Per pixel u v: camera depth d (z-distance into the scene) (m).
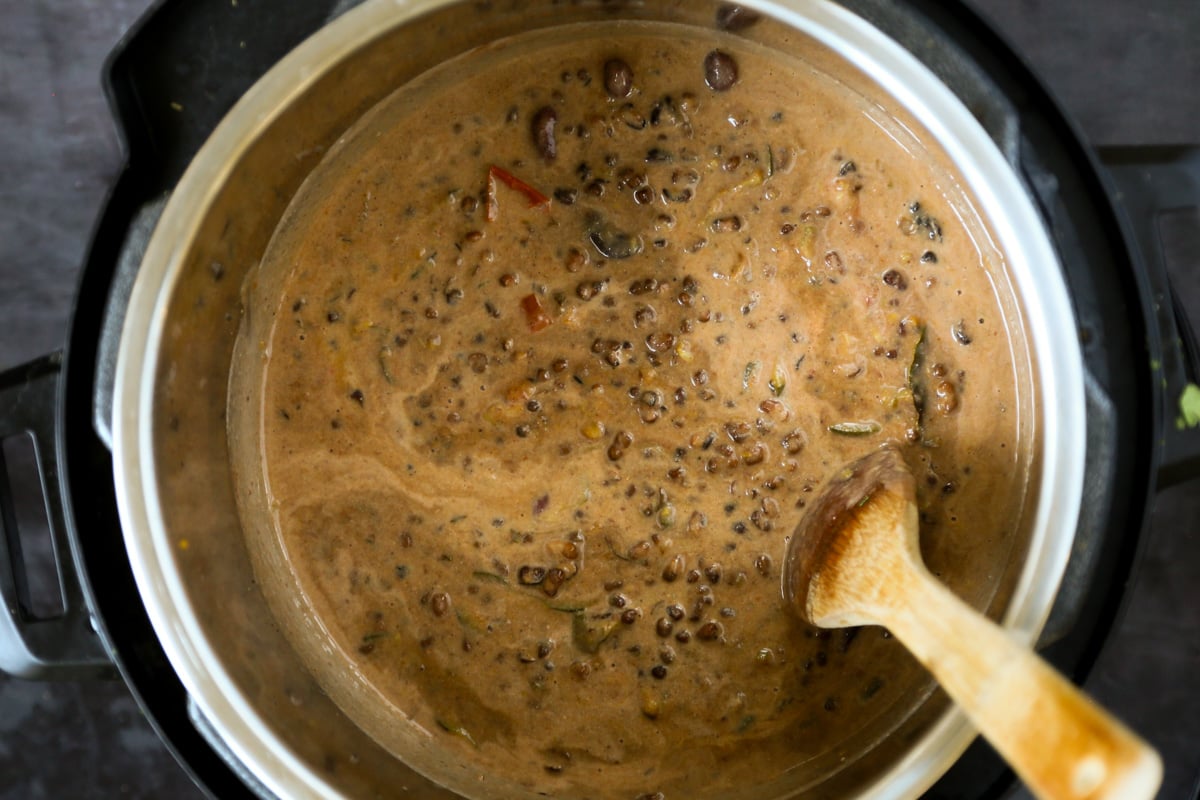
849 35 0.38
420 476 0.42
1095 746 0.30
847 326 0.41
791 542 0.41
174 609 0.37
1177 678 0.49
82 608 0.40
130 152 0.38
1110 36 0.48
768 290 0.42
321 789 0.38
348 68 0.38
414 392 0.42
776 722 0.42
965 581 0.41
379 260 0.42
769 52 0.40
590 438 0.42
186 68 0.39
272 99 0.37
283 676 0.41
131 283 0.39
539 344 0.42
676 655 0.42
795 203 0.41
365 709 0.42
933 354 0.41
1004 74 0.39
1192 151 0.39
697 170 0.41
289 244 0.42
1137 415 0.39
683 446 0.42
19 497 0.48
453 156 0.41
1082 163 0.39
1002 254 0.39
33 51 0.48
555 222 0.41
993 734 0.32
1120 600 0.38
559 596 0.42
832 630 0.42
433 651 0.42
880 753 0.40
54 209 0.48
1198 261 0.49
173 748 0.39
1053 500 0.37
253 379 0.42
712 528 0.42
